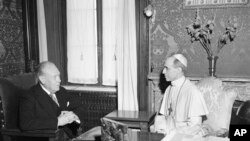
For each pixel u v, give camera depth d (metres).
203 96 3.17
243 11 3.65
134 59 3.97
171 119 2.92
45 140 2.91
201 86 3.25
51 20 4.46
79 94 4.43
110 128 2.17
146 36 3.98
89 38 4.42
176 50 3.98
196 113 2.89
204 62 3.87
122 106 4.09
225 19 3.73
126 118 3.54
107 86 4.43
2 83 3.10
